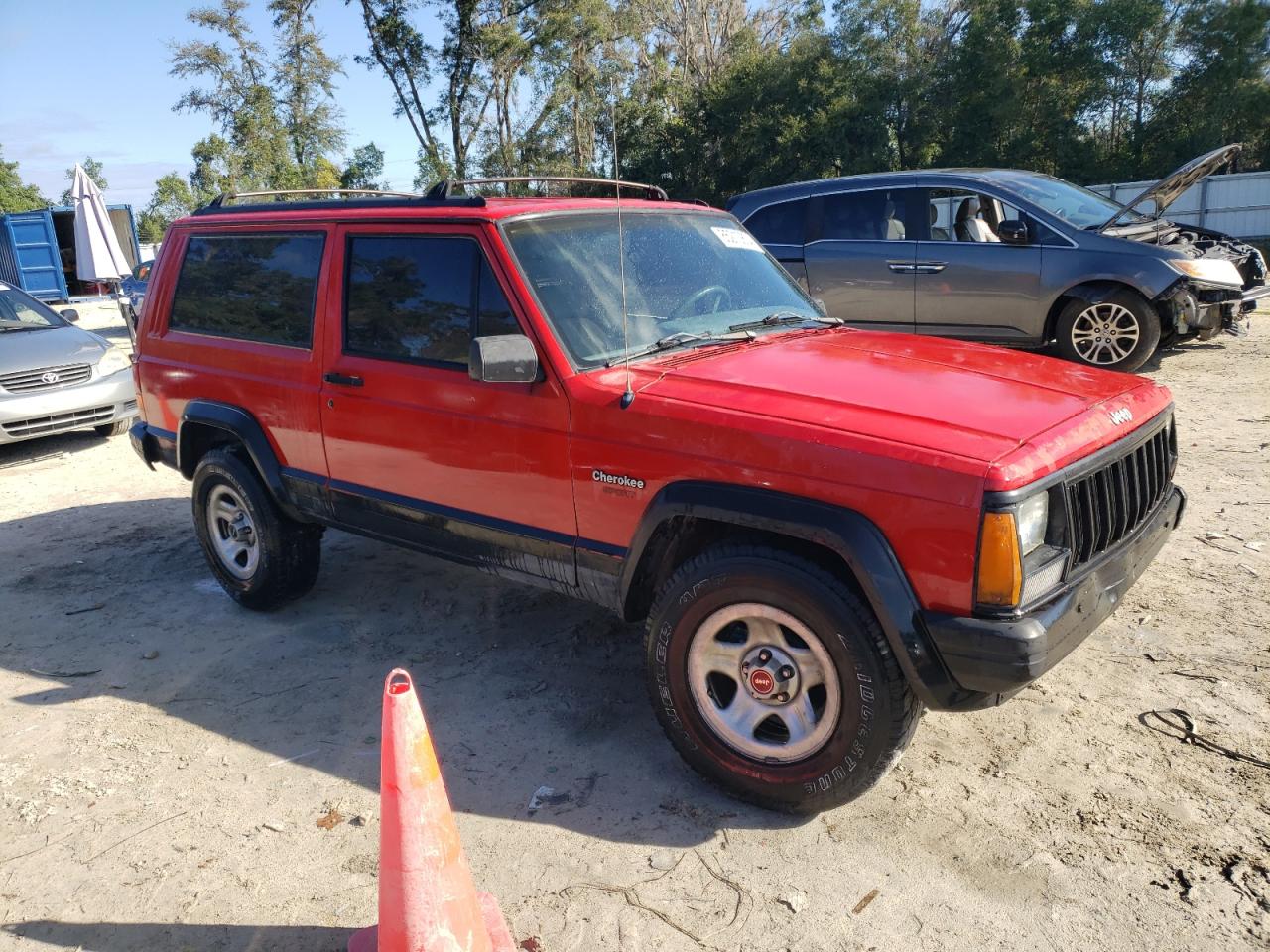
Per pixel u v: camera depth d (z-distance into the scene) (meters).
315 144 43.44
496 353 3.18
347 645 4.58
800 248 9.62
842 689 2.84
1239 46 27.44
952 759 3.35
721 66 37.03
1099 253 8.36
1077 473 2.81
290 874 2.95
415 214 3.85
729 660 3.08
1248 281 9.34
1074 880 2.73
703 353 3.59
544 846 3.01
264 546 4.75
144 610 5.12
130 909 2.82
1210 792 3.08
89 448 9.20
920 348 3.75
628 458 3.20
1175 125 28.91
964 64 29.47
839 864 2.86
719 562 3.01
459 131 35.69
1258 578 4.56
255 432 4.55
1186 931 2.52
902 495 2.68
